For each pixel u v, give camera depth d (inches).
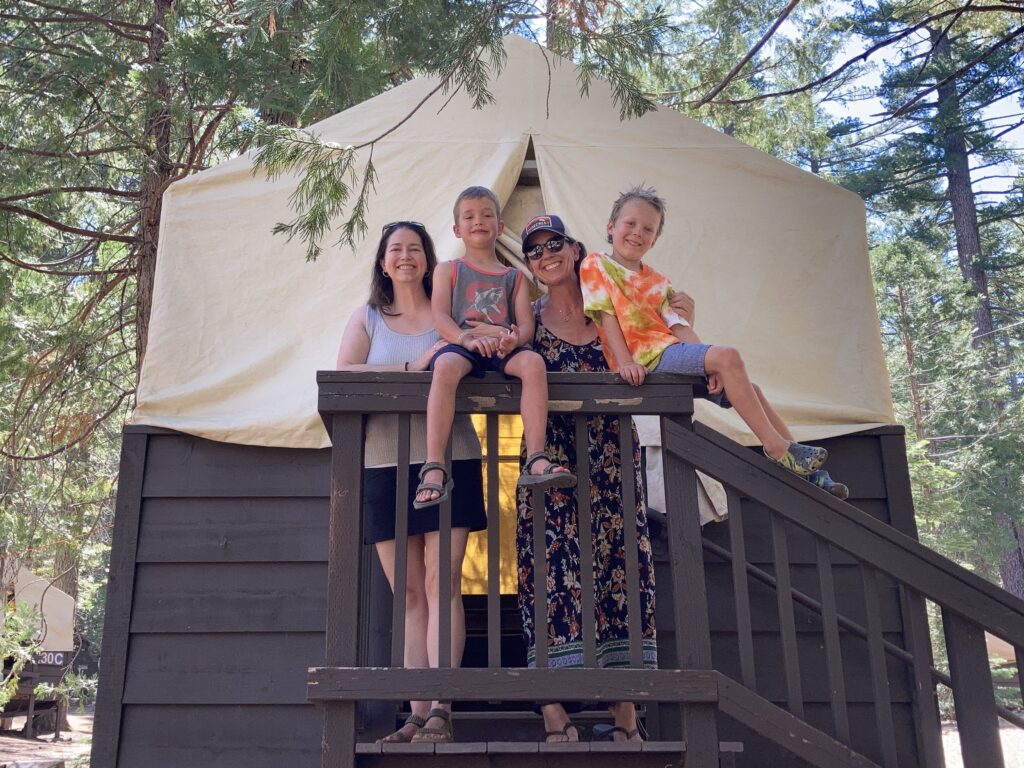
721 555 167.0
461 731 156.5
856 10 520.1
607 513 128.2
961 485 668.1
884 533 114.3
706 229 190.7
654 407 116.3
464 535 124.7
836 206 194.4
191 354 176.4
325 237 185.8
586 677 106.9
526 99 198.4
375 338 137.9
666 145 195.8
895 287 757.3
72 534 347.6
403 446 114.0
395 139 193.3
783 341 183.9
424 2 169.0
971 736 109.0
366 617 153.6
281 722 158.6
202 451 172.4
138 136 310.3
